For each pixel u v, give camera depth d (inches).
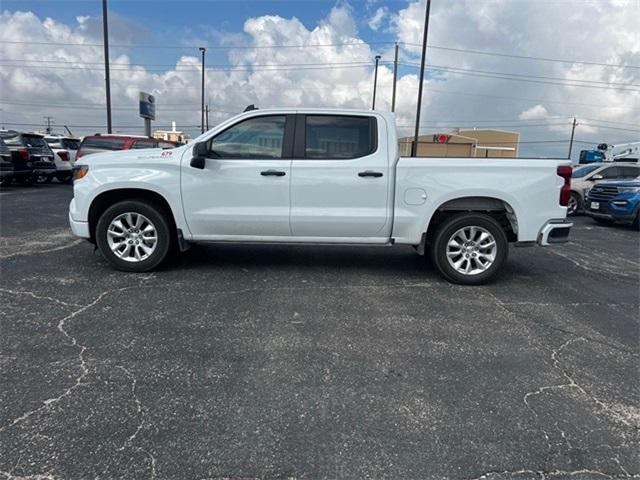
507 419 103.1
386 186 195.8
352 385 115.9
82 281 192.7
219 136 199.5
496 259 201.3
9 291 177.6
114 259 204.4
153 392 110.0
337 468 86.4
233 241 205.0
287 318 158.9
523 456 91.1
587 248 318.0
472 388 116.2
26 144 595.5
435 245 202.2
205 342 138.0
